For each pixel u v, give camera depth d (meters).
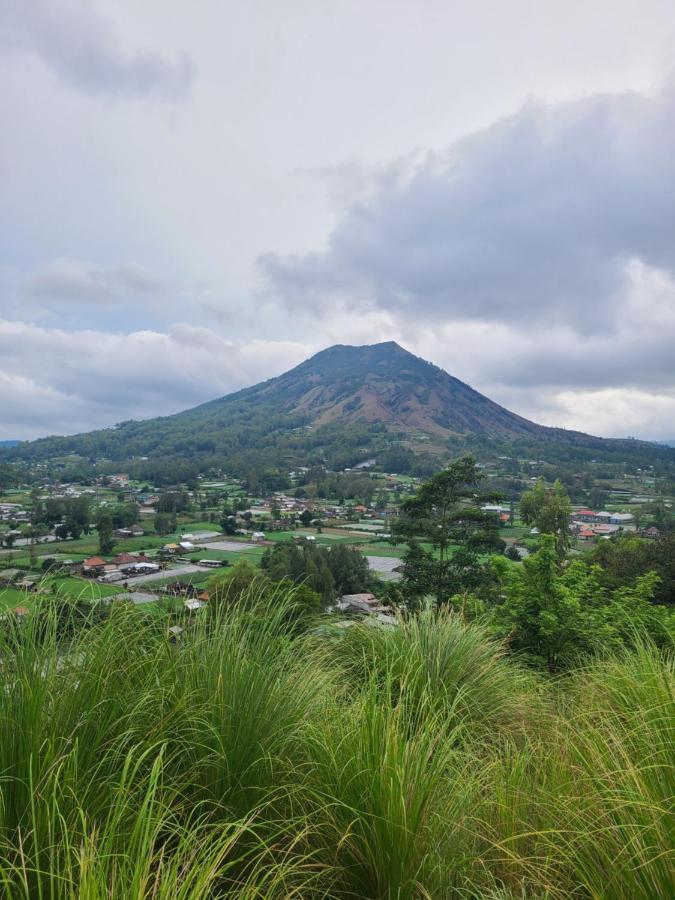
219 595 3.05
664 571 20.92
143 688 2.36
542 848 1.99
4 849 1.50
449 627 4.40
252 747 2.35
